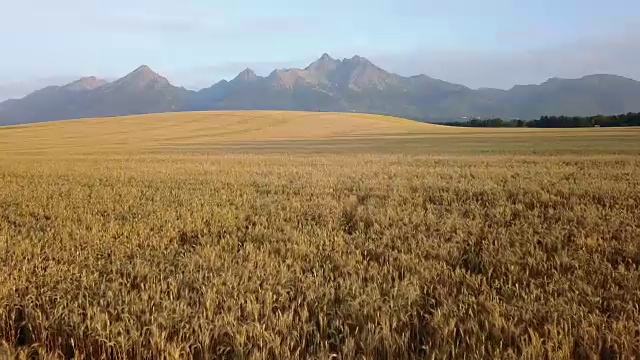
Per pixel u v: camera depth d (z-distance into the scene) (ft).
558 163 79.25
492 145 148.25
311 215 32.86
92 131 258.78
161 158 110.63
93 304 15.26
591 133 207.00
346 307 14.71
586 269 19.04
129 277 18.84
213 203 38.70
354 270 18.65
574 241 24.41
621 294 16.07
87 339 13.30
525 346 12.03
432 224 28.50
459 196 42.57
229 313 14.19
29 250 22.40
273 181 56.18
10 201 41.22
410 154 116.67
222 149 155.33
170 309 14.47
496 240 24.23
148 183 55.88
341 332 13.76
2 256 21.39
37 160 106.22
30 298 15.90
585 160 83.41
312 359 11.85
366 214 32.37
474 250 23.13
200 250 22.50
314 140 206.80
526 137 191.01
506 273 19.04
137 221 30.09
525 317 13.84
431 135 228.02
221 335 13.12
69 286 16.89
